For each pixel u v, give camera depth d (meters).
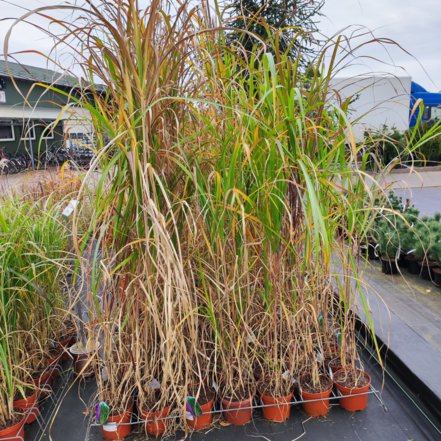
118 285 1.26
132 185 1.13
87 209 1.78
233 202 1.07
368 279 2.70
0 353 1.29
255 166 1.15
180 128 1.25
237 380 1.40
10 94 9.49
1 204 1.82
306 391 1.38
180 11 1.04
